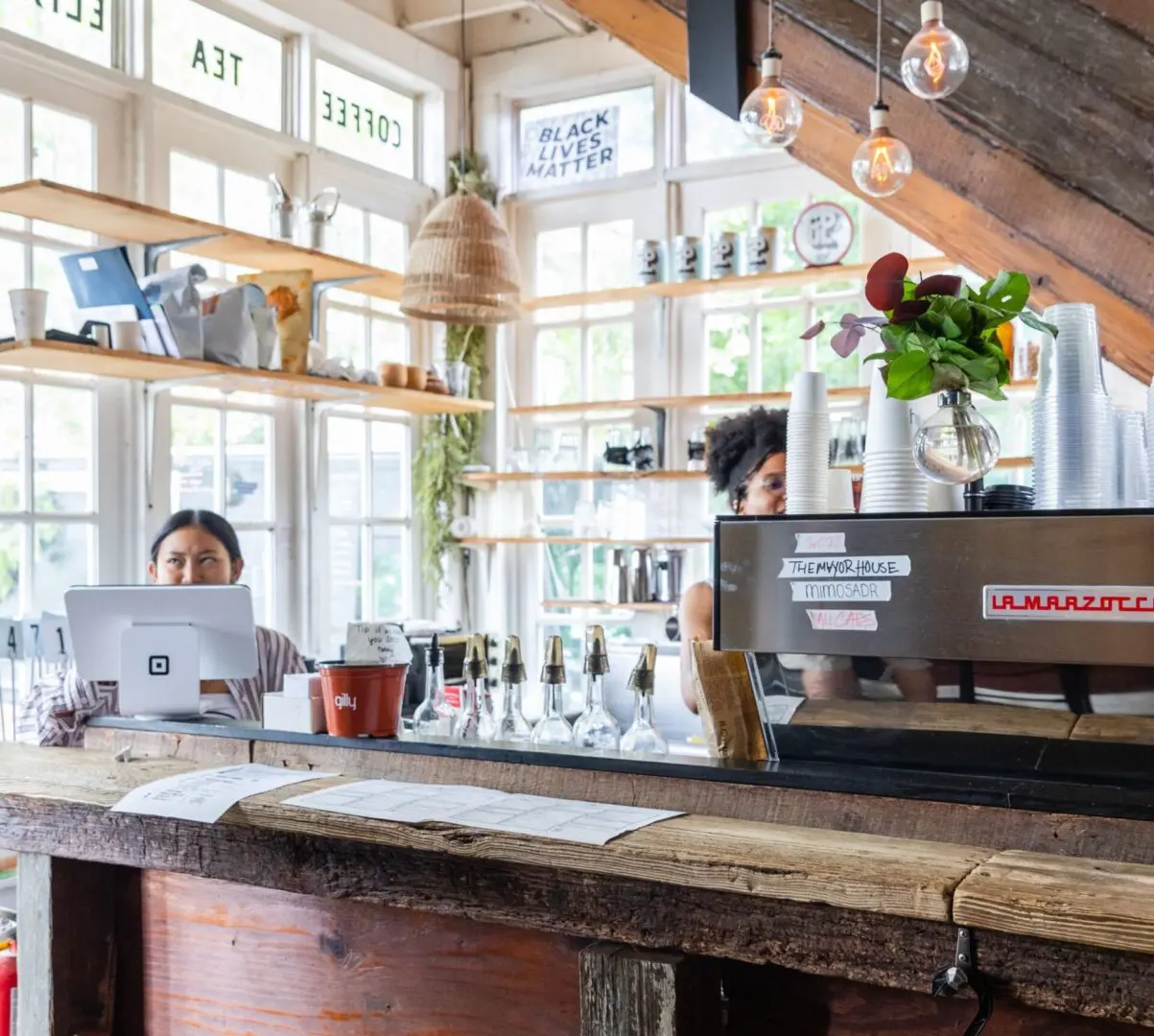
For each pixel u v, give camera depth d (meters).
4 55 3.19
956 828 1.29
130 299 3.12
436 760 1.63
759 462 2.50
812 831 1.31
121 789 1.63
